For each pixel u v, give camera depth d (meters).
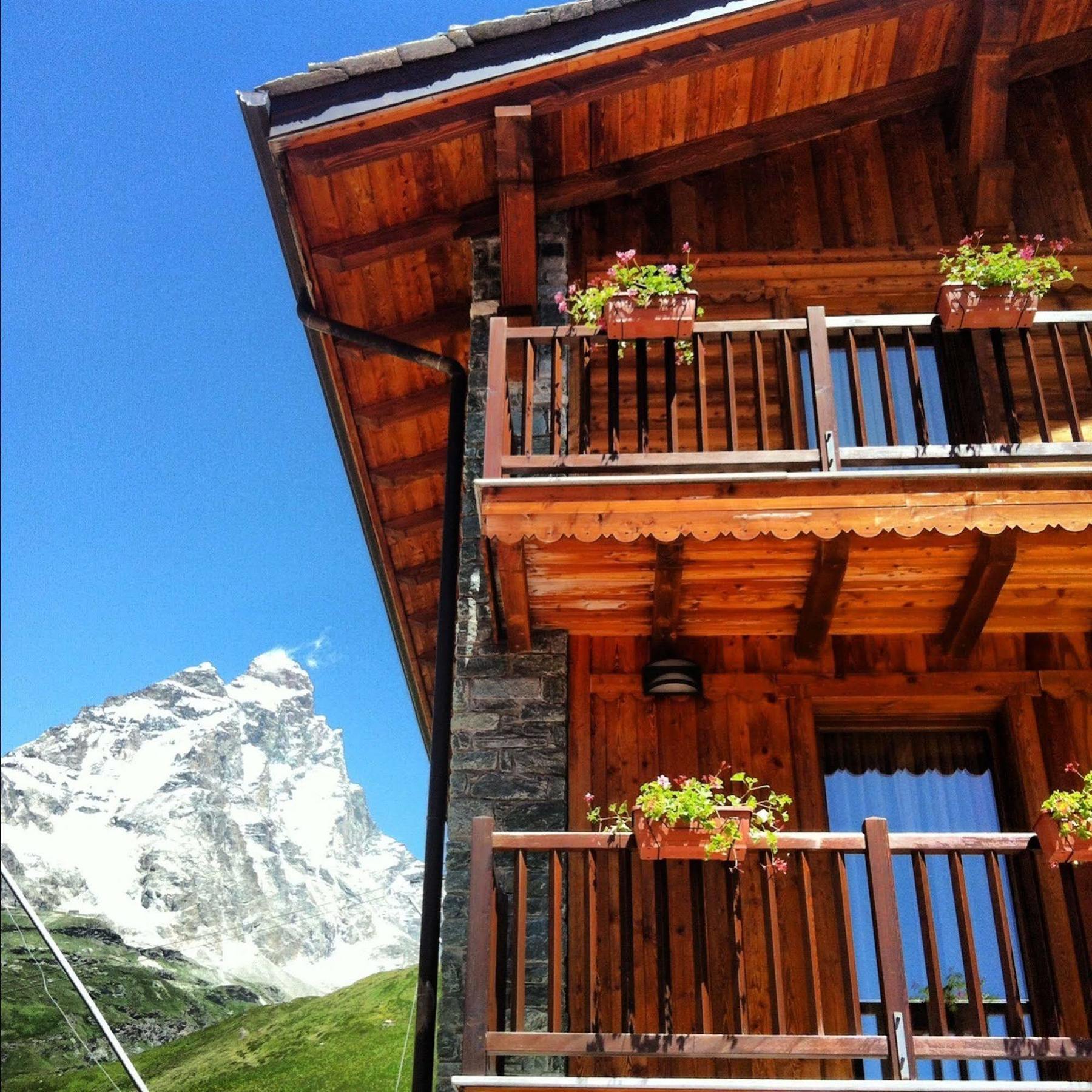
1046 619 7.67
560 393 7.25
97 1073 56.94
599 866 7.15
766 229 9.05
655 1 8.18
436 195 8.70
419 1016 6.93
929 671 7.65
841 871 5.86
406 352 9.02
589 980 5.73
